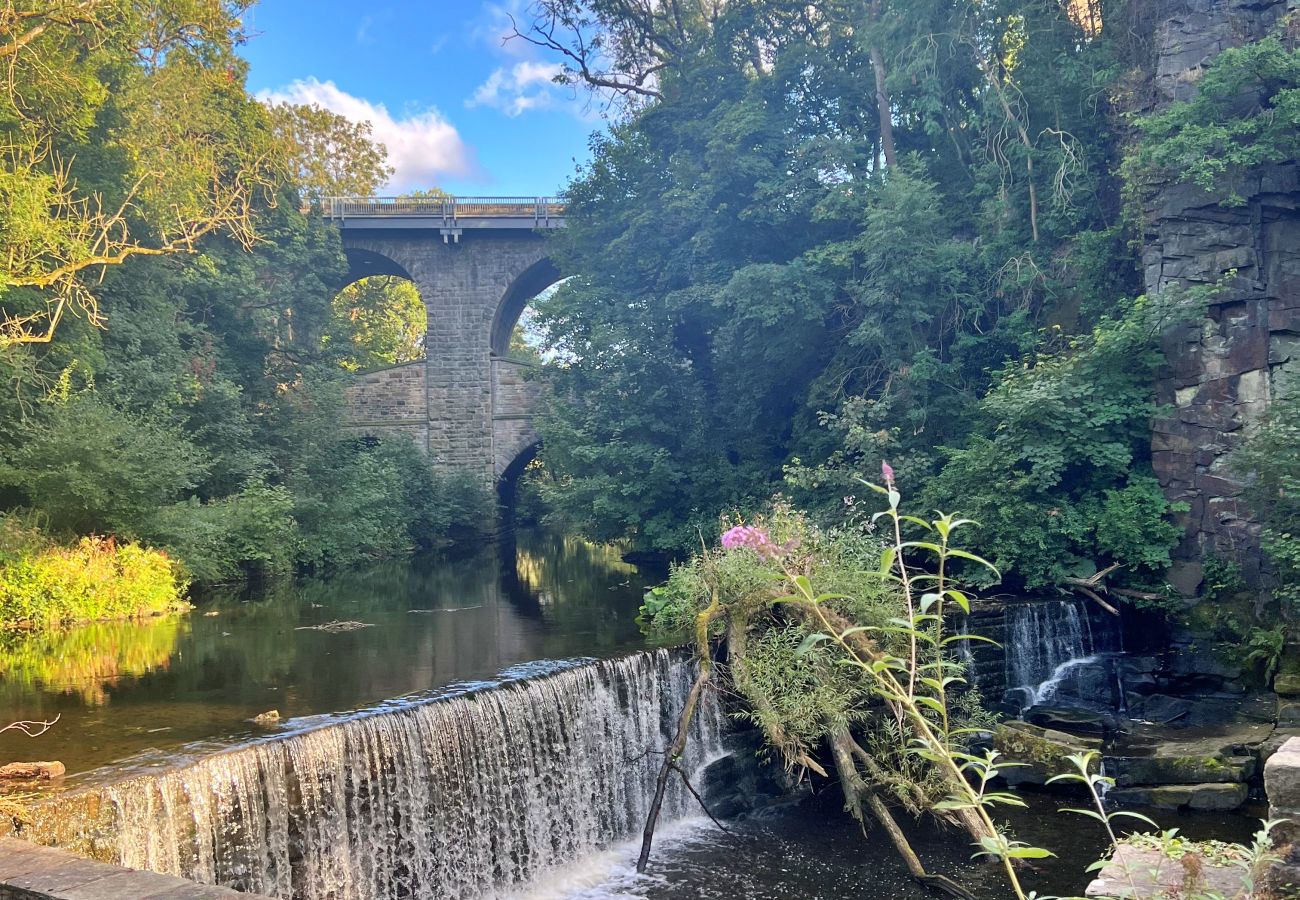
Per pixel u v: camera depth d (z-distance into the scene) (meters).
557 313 26.53
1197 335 15.91
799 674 11.00
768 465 23.19
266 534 24.27
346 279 43.28
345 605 18.75
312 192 36.38
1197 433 15.79
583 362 26.23
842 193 21.33
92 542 17.98
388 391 38.84
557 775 10.93
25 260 17.75
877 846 10.73
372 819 9.15
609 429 24.23
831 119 24.72
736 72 24.94
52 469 18.27
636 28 28.16
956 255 20.38
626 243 24.89
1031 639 15.13
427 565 28.64
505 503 43.94
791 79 24.11
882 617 11.27
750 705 11.69
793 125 23.83
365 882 9.04
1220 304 15.69
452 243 38.88
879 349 21.05
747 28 25.19
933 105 21.45
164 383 23.30
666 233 24.30
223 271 28.98
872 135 24.72
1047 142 20.70
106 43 20.77
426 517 36.16
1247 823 10.91
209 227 23.95
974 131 22.78
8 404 18.94
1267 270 15.38
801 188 22.38
